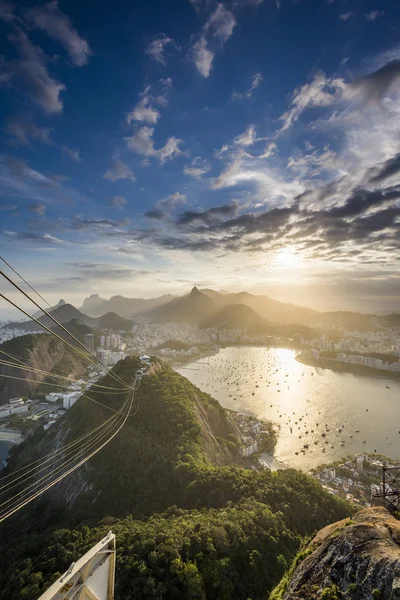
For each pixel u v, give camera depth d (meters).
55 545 40.81
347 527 15.20
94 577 16.64
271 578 34.38
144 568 32.50
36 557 40.44
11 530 58.16
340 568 13.53
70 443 74.44
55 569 36.97
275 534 39.50
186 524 39.97
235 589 32.84
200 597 30.56
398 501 20.55
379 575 12.20
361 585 12.41
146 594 30.44
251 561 35.03
